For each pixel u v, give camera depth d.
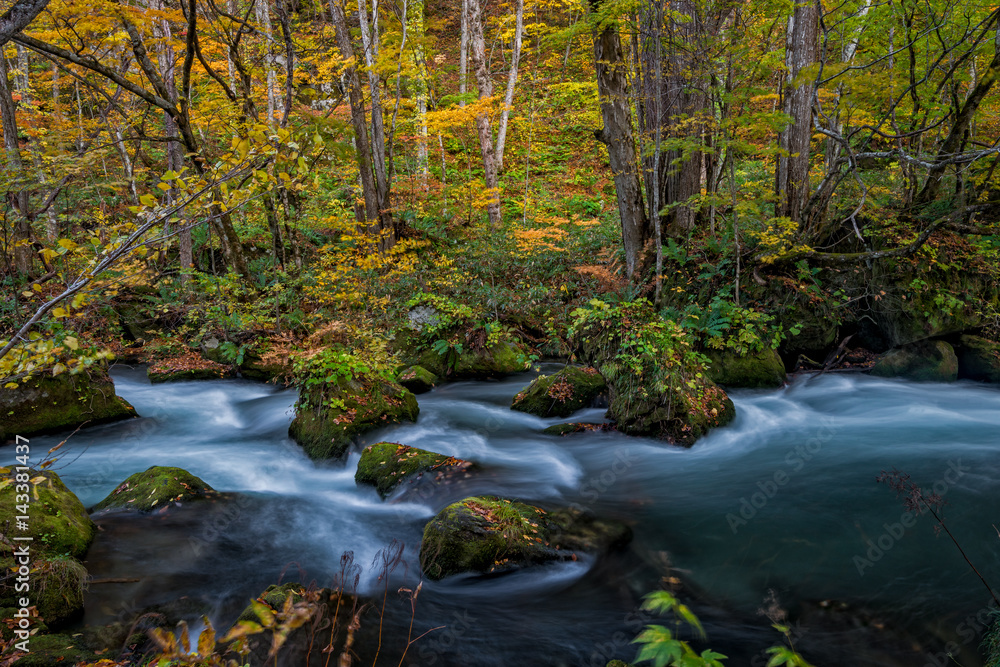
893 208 9.77
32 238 10.59
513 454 6.68
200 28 11.66
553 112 21.28
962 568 3.95
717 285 9.91
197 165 8.96
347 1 14.97
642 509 5.23
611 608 3.82
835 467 5.79
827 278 9.45
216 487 5.79
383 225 13.48
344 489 5.86
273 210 11.25
